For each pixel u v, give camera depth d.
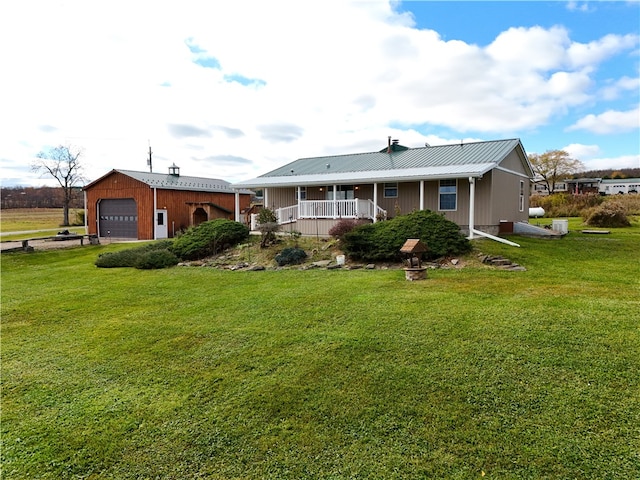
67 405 4.01
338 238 12.99
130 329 6.35
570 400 3.53
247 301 7.65
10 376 4.74
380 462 2.92
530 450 2.94
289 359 4.78
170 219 23.45
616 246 12.27
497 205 14.82
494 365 4.24
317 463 2.96
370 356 4.68
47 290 9.71
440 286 7.88
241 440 3.29
